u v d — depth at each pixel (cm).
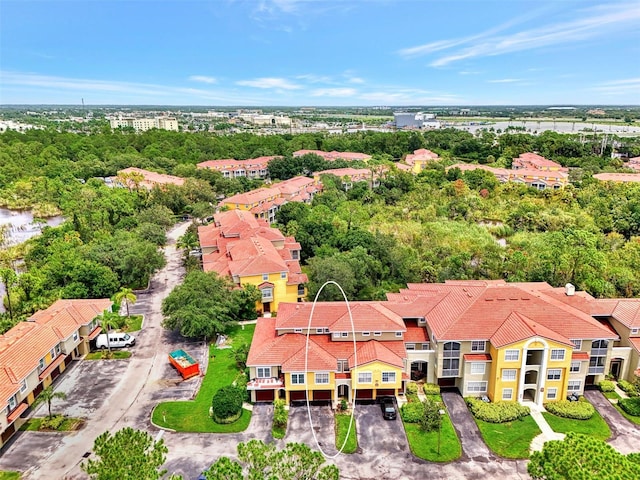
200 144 18562
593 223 9612
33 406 4684
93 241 8425
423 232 8944
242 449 3183
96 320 5909
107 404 4728
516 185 12169
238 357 5300
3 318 5941
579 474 2702
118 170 14962
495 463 3972
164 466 3903
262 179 15750
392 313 5206
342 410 4669
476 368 4762
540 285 5909
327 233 8706
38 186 13275
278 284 6744
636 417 4541
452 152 18112
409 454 4078
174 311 5847
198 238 9019
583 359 4694
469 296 5122
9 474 3822
